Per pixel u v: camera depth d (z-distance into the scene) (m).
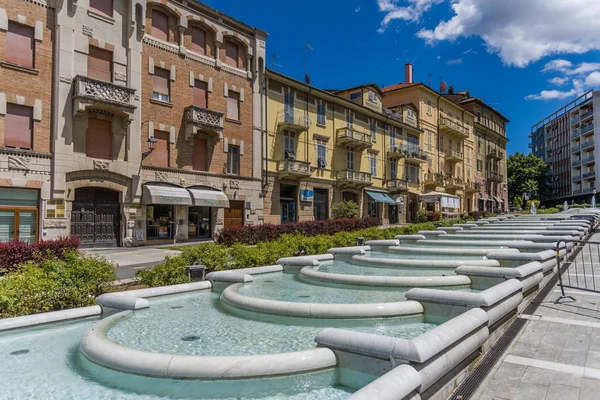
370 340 3.88
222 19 26.00
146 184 21.41
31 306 6.70
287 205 31.02
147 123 21.81
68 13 18.83
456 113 55.78
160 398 3.92
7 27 17.25
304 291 8.75
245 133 27.30
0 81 16.94
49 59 18.33
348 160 36.69
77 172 18.91
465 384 3.82
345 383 4.10
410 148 45.25
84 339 5.17
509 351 4.62
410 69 51.88
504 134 71.94
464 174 57.06
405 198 43.88
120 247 20.19
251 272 10.86
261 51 28.39
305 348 5.19
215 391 3.99
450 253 13.66
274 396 3.90
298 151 31.62
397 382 2.91
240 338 5.64
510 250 11.45
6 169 16.86
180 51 23.53
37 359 4.96
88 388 4.13
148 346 5.29
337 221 26.91
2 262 11.20
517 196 82.44
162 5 22.73
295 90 31.66
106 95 19.36
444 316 6.09
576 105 85.56
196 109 23.55
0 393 4.00
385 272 11.01
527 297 7.23
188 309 7.45
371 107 39.94
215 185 25.02
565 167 90.31
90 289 7.83
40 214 17.78
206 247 11.33
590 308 6.48
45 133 18.06
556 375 3.92
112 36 20.44
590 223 24.53
